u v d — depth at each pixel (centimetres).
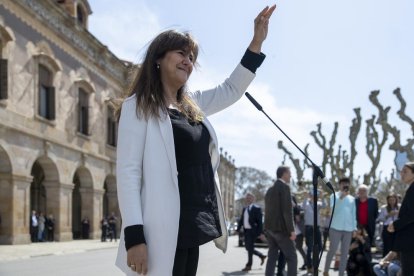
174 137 259
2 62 2181
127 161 250
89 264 1487
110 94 3619
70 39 2931
